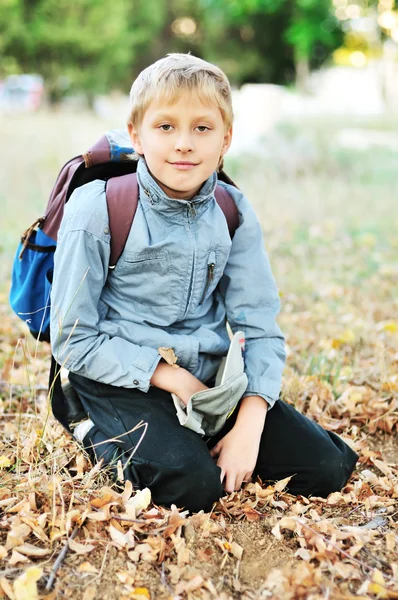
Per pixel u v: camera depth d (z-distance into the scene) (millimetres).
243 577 1784
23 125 11406
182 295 2086
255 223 2270
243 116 11445
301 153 8672
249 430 2107
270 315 2273
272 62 28688
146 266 2043
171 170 1977
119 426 2072
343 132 12836
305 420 2229
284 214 6387
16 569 1712
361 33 23141
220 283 2297
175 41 28984
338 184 7859
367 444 2584
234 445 2104
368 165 8922
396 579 1767
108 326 2102
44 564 1741
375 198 7230
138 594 1663
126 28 20938
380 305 4074
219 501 2023
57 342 2059
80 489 2035
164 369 2066
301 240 5621
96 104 19172
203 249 2064
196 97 1932
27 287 2209
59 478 2021
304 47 23000
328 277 4641
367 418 2699
